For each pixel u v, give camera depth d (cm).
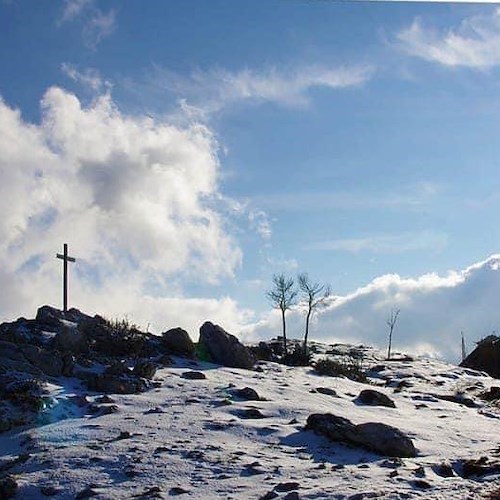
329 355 4362
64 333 2367
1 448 1598
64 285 2841
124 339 2575
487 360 4556
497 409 2578
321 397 2198
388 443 1609
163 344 2695
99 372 2180
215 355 2692
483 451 1680
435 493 1255
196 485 1332
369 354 4725
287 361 3388
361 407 2172
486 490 1272
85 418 1772
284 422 1823
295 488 1298
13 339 2342
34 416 1758
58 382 2034
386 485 1312
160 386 2109
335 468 1451
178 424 1727
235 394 2077
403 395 2631
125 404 1895
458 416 2252
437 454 1645
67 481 1364
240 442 1634
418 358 4697
